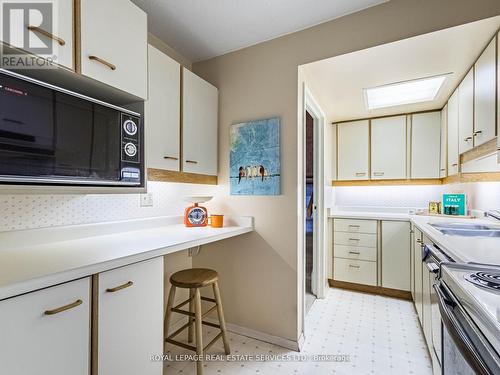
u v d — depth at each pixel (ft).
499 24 4.52
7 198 3.92
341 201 11.78
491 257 3.51
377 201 11.13
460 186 9.24
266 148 6.36
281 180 6.23
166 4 5.16
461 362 2.70
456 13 4.60
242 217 6.59
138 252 3.72
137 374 3.71
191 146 5.96
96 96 4.39
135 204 5.88
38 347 2.64
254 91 6.57
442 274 3.33
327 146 9.96
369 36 5.30
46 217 4.36
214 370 5.28
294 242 6.09
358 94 7.97
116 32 4.06
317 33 5.84
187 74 5.86
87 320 3.09
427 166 9.46
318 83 7.18
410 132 9.71
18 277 2.60
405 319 7.41
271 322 6.30
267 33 6.15
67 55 3.43
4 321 2.41
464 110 6.58
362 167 10.43
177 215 6.88
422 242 6.27
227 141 6.91
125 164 4.24
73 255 3.53
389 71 6.38
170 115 5.36
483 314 2.02
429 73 6.48
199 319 5.02
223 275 6.94
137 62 4.41
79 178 3.59
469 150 6.33
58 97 3.36
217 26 5.88
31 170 3.09
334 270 9.91
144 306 3.83
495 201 6.67
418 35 4.87
